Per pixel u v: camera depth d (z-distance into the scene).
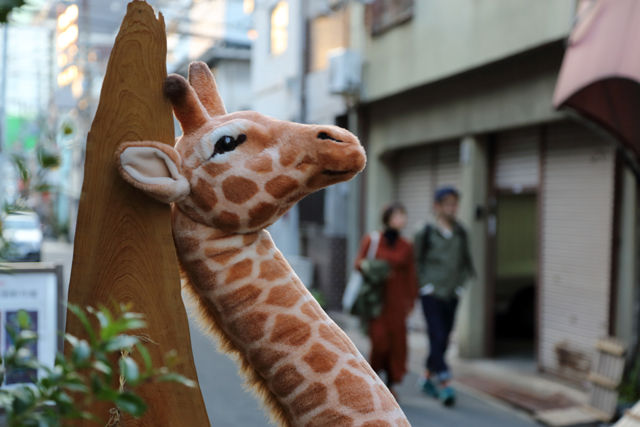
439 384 5.88
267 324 1.30
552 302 6.74
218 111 1.44
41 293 2.81
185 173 1.29
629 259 5.71
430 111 8.38
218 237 1.33
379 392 1.32
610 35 4.75
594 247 6.15
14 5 0.98
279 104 12.95
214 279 1.31
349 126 10.45
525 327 8.32
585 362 6.27
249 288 1.31
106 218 1.26
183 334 1.28
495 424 5.27
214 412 5.13
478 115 7.42
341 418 1.26
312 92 11.49
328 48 10.93
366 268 5.64
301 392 1.28
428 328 5.94
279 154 1.32
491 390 6.24
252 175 1.30
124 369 0.88
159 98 1.30
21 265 2.81
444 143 8.61
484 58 6.87
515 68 6.77
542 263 6.88
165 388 1.26
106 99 1.27
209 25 16.97
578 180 6.36
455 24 7.38
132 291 1.26
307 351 1.29
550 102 6.29
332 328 1.37
